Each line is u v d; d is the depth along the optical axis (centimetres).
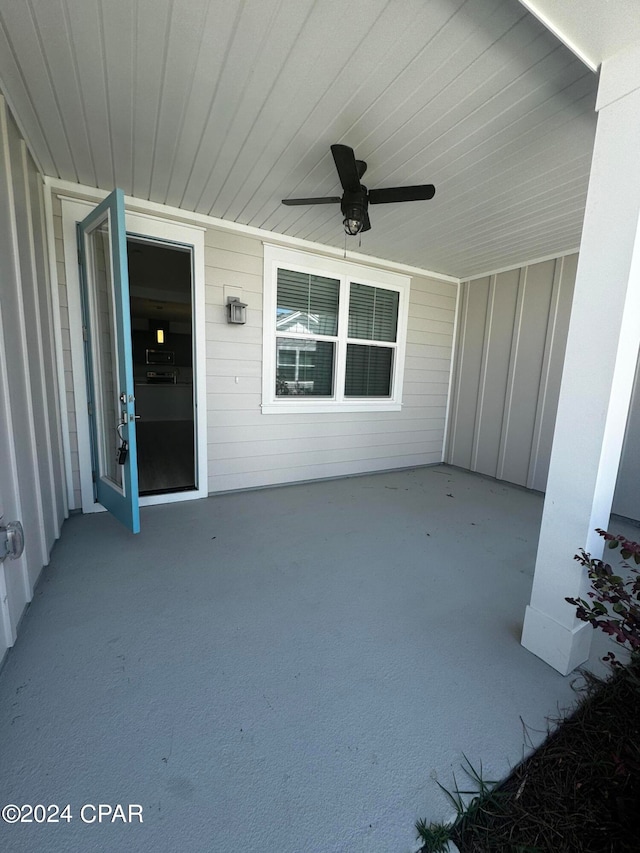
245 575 242
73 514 323
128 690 152
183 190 293
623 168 140
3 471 168
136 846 102
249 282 369
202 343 354
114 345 279
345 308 432
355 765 126
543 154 229
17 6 143
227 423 381
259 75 175
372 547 288
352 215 226
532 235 361
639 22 123
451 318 526
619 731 142
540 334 430
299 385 427
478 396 504
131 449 263
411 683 161
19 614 184
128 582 229
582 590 163
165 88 186
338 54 161
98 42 159
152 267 563
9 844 101
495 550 290
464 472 521
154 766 123
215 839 104
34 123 213
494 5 136
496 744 135
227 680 159
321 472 454
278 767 124
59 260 293
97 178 278
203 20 148
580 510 160
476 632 196
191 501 372
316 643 183
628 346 149
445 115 197
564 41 133
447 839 106
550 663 173
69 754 125
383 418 490
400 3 137
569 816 113
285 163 251
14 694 147
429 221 330
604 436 152
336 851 103
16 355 195
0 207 178
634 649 119
